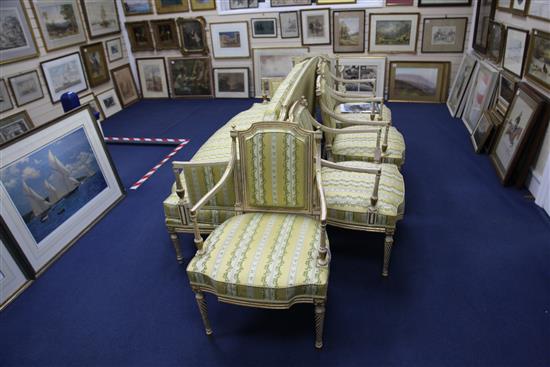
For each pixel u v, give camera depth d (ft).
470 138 13.00
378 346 5.87
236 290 5.37
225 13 17.78
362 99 10.09
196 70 19.17
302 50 17.66
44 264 7.92
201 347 6.05
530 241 7.91
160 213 9.73
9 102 12.81
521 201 9.29
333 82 12.43
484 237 8.11
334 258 7.69
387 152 8.52
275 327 6.31
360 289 6.93
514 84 10.63
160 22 18.49
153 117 17.22
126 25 18.83
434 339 5.92
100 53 17.20
